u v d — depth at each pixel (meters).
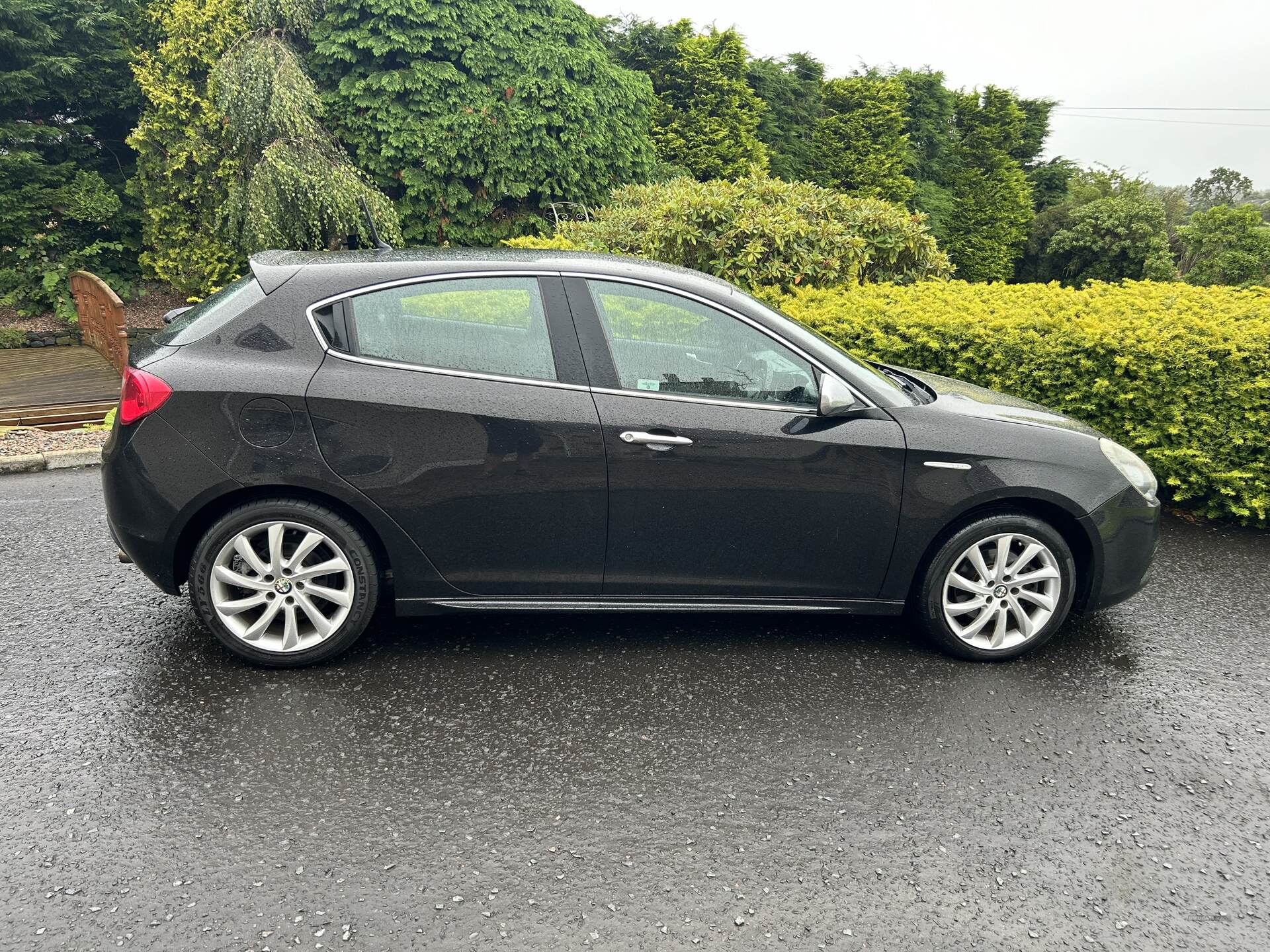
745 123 23.27
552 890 2.27
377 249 3.65
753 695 3.29
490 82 15.62
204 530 3.29
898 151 28.91
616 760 2.86
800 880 2.33
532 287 3.32
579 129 16.09
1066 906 2.27
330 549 3.32
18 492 5.76
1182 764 2.93
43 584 4.17
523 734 3.00
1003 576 3.54
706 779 2.76
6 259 16.91
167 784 2.65
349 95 14.96
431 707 3.15
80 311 16.02
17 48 16.30
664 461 3.29
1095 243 37.19
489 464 3.23
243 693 3.20
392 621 3.85
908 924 2.19
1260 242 36.53
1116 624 4.04
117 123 18.33
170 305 18.39
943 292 7.44
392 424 3.17
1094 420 5.84
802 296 7.40
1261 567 4.87
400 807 2.58
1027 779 2.81
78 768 2.72
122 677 3.30
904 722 3.13
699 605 3.50
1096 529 3.51
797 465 3.34
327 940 2.07
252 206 13.62
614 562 3.41
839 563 3.47
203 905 2.17
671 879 2.32
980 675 3.50
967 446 3.42
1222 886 2.36
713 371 3.36
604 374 3.30
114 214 17.48
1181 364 5.43
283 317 3.21
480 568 3.36
